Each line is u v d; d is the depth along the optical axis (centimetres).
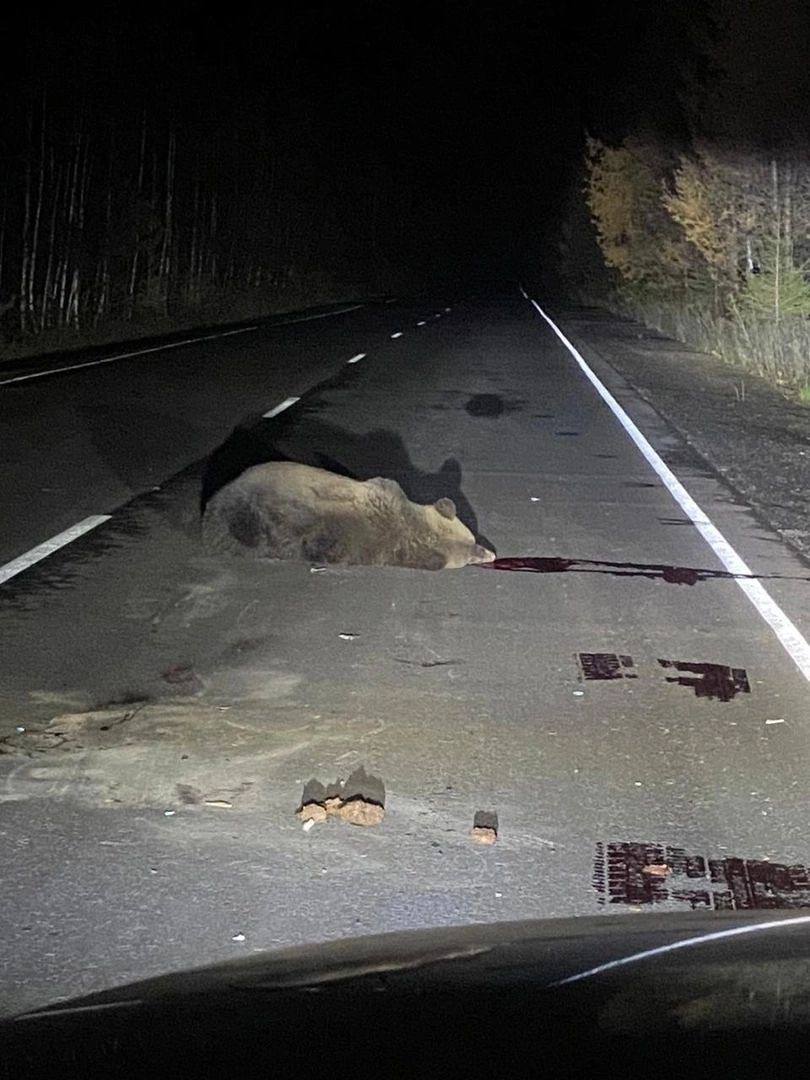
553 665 793
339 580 986
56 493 1283
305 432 1730
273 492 1047
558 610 922
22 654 783
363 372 2606
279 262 7238
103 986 417
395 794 590
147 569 996
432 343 3553
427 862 519
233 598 924
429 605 925
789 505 1348
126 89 4669
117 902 479
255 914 471
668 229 4934
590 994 246
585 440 1767
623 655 817
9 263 4144
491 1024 234
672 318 4469
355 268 9681
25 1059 238
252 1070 221
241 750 639
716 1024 228
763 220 3375
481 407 2086
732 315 3697
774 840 547
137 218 4397
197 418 1831
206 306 5000
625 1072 209
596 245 7594
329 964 293
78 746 639
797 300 3228
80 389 2134
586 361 3095
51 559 1020
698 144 3525
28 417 1783
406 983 264
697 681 768
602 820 565
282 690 732
